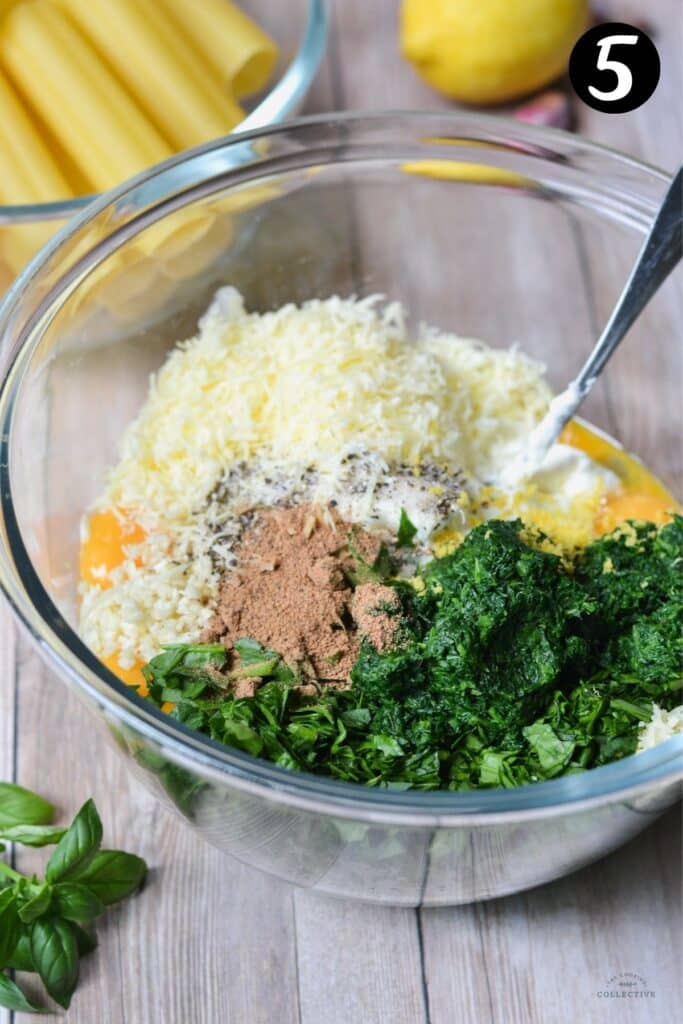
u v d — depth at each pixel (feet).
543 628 1.82
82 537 2.02
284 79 2.31
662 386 2.23
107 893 1.92
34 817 1.98
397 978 1.93
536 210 2.28
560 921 1.97
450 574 1.85
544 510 2.03
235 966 1.93
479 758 1.82
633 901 1.98
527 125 2.08
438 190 2.23
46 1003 1.90
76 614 1.97
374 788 1.67
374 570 1.91
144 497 2.00
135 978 1.91
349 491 1.96
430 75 2.52
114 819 2.01
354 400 2.00
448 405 2.08
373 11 2.62
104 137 2.25
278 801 1.67
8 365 1.87
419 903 1.93
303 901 1.97
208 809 1.79
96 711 1.72
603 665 1.88
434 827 1.67
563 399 2.05
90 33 2.30
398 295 2.32
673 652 1.87
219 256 2.17
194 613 1.91
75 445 2.07
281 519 1.95
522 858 1.81
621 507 2.07
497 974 1.94
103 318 2.08
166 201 2.03
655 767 1.69
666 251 1.94
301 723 1.80
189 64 2.32
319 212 2.24
